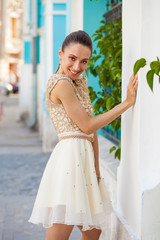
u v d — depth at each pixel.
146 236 2.22
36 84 12.08
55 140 8.88
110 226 2.89
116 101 3.25
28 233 4.00
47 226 2.34
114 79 3.20
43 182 2.37
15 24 39.22
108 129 4.54
